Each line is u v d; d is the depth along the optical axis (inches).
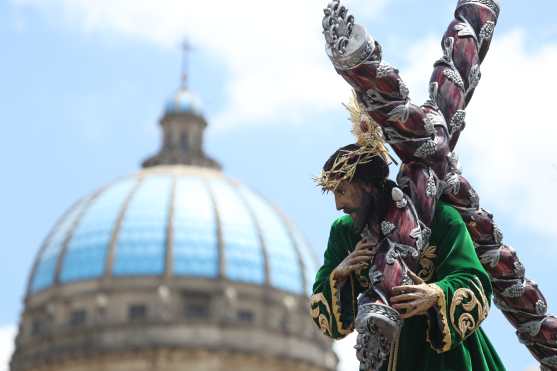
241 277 5944.9
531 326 343.3
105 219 6151.6
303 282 6097.4
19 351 5935.0
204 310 5856.3
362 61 288.2
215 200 6245.1
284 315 5949.8
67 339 5807.1
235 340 5787.4
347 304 324.2
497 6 336.8
